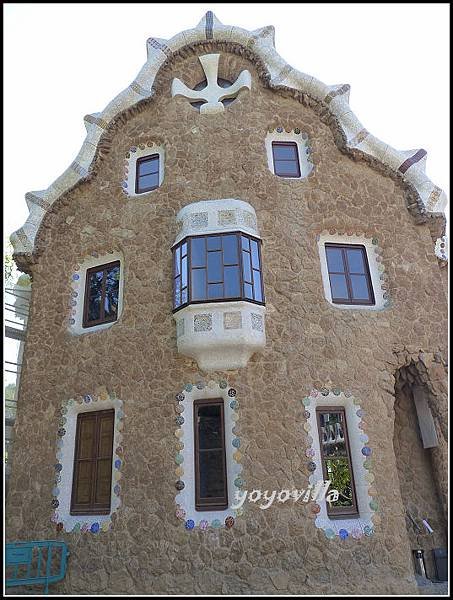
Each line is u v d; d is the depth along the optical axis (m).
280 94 12.34
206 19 13.23
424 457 10.91
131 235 11.49
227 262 9.77
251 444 9.12
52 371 11.32
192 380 9.69
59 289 12.16
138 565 8.85
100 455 10.27
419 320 10.84
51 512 10.10
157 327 10.34
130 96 13.02
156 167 12.45
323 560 8.54
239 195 11.09
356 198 11.62
